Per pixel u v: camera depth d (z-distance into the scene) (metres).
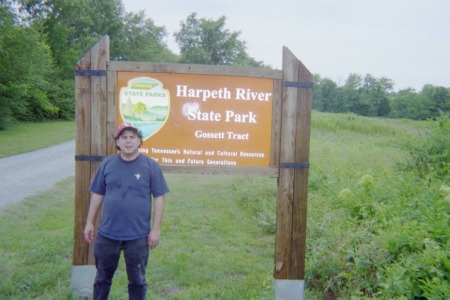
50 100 45.16
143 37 67.50
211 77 4.38
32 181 12.54
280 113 4.42
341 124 28.45
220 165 4.42
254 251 6.57
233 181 12.55
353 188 8.42
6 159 17.09
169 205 9.71
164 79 4.38
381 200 7.35
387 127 28.88
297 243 4.46
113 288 4.78
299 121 4.41
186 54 73.56
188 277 5.34
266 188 10.34
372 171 10.78
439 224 5.11
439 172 9.55
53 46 51.28
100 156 4.39
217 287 5.07
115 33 63.25
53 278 4.95
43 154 19.02
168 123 4.40
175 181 13.35
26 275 5.00
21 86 33.25
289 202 4.45
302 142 4.42
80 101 4.37
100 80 4.36
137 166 3.85
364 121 30.05
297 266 4.47
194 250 6.53
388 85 66.62
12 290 4.55
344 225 6.26
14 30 32.19
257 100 4.40
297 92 4.39
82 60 4.35
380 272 4.51
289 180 4.43
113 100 4.37
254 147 4.43
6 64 31.95
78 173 4.40
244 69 4.37
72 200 9.98
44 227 7.46
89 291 4.43
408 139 12.50
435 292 3.82
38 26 42.75
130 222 3.77
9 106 34.72
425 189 7.38
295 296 4.47
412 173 9.36
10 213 8.53
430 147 10.72
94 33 61.44
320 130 27.08
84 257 4.43
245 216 8.75
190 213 8.93
